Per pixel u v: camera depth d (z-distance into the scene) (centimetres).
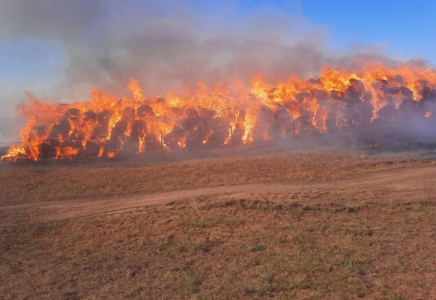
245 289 827
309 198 1589
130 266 1016
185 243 1159
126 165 2727
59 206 1781
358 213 1385
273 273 905
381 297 766
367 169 2220
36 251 1180
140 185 2108
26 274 1002
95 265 1036
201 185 2038
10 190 2094
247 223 1322
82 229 1378
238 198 1600
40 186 2161
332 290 804
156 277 937
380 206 1452
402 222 1253
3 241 1287
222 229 1272
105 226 1395
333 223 1271
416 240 1086
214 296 811
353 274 876
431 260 940
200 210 1503
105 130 3725
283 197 1608
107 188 2072
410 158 2433
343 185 1872
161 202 1688
